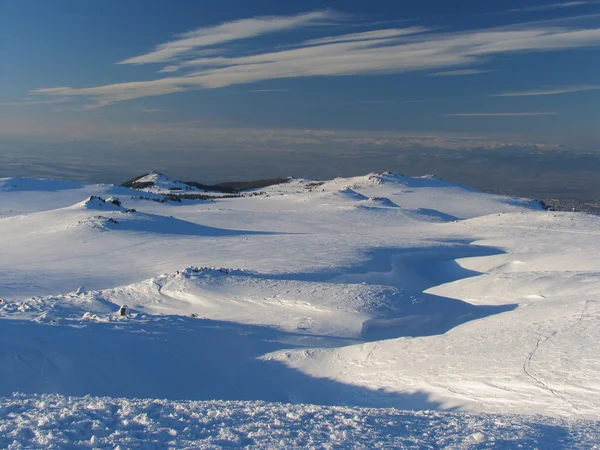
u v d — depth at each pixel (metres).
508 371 9.53
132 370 10.38
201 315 18.66
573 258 28.36
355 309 18.16
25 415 5.76
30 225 50.53
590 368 8.93
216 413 6.41
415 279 29.95
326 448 5.21
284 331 15.89
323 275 26.81
